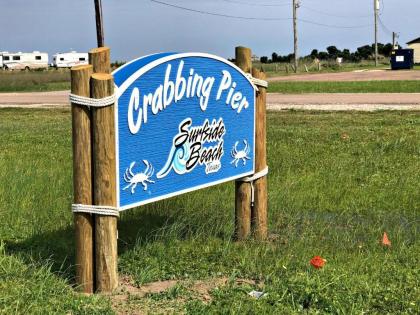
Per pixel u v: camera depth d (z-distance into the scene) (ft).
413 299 14.08
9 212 21.97
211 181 17.98
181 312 13.42
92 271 14.75
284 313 13.16
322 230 20.38
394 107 69.00
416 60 304.09
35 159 34.73
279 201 23.88
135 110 14.97
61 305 13.60
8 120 64.59
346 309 13.39
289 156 34.94
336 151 36.99
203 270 16.39
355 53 393.91
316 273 15.51
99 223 14.51
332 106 73.15
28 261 16.87
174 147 16.43
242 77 18.93
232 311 13.14
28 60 310.45
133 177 15.10
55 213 22.17
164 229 19.39
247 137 19.30
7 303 13.51
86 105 14.07
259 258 17.28
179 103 16.49
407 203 24.59
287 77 163.02
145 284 15.55
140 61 15.46
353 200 25.02
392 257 17.60
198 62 17.07
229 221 20.81
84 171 14.32
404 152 36.01
